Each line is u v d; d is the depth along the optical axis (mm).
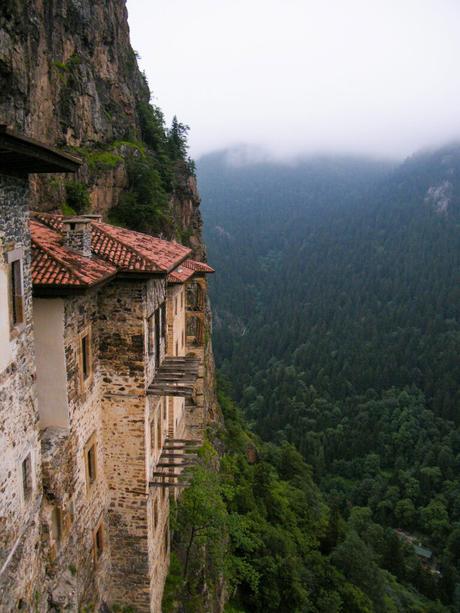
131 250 16016
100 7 43531
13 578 10070
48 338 12828
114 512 16688
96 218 20266
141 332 15672
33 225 15977
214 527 21984
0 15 24812
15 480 10273
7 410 9891
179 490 25031
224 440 41375
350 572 40062
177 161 57625
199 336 35750
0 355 9547
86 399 14672
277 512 37625
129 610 17141
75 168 10977
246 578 26969
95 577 15477
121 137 47094
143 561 16906
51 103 34438
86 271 13125
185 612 20125
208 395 41281
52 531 12297
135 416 16094
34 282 11914
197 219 60094
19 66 26906
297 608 29156
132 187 44969
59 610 12086
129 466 16375
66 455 13070
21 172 10469
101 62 44531
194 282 35781
